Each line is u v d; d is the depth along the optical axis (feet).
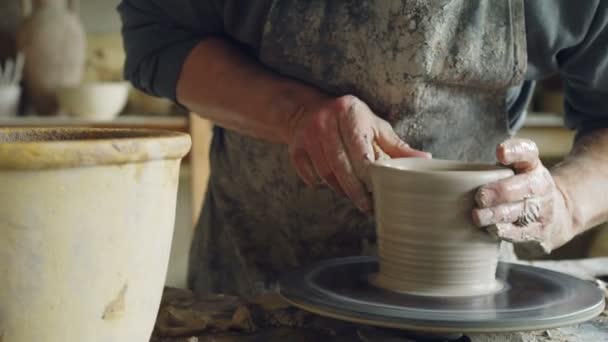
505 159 3.06
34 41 9.96
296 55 4.00
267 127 3.92
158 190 2.25
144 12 4.58
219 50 4.34
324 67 3.97
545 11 3.82
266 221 4.74
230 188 4.82
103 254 2.09
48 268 2.00
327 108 3.50
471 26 3.76
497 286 3.17
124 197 2.11
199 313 3.32
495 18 3.80
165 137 2.27
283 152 4.33
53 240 1.99
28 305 2.00
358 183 3.38
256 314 3.32
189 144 2.39
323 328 3.18
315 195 4.36
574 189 3.80
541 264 4.60
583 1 3.82
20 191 1.93
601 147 4.16
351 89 3.98
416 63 3.72
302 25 3.94
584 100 4.36
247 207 4.78
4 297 1.97
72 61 10.17
